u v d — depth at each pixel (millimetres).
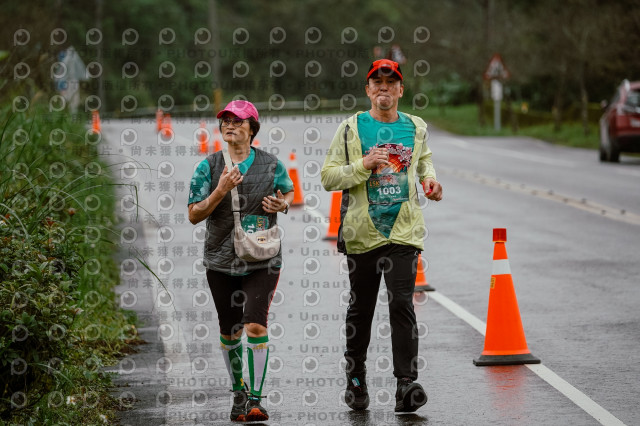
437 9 126375
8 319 13039
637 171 60312
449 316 23484
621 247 32906
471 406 16297
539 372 18344
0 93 31500
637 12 85375
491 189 51438
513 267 29672
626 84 67250
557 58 94875
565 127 101188
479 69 107875
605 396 16703
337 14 152875
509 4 119750
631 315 23094
